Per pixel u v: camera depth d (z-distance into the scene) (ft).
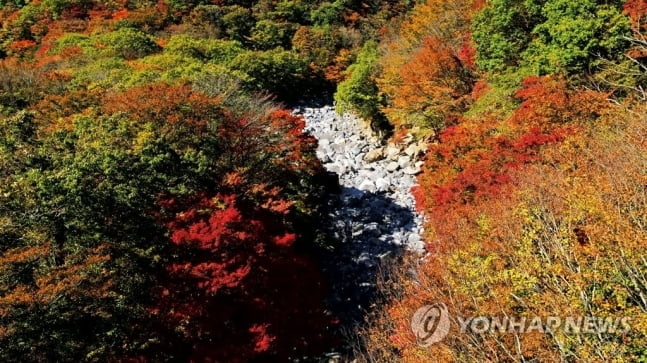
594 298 29.37
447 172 60.75
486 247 38.17
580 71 61.93
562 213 36.58
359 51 184.34
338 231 77.20
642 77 59.41
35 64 109.29
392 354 42.63
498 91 72.02
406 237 75.36
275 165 67.51
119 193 40.65
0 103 76.59
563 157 46.37
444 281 39.70
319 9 223.10
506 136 57.82
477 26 83.97
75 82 88.38
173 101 62.54
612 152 42.37
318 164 86.33
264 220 52.08
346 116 143.02
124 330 36.22
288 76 169.27
